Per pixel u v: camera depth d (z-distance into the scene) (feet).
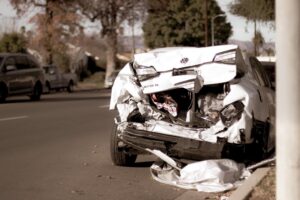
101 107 70.23
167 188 27.30
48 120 53.98
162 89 29.14
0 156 34.88
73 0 162.91
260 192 24.03
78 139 42.06
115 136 31.24
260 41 109.29
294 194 16.26
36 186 27.55
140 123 29.66
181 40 236.43
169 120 29.58
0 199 25.12
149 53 30.91
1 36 175.94
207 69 28.68
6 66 75.61
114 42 177.78
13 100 83.20
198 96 29.22
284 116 16.31
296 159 16.25
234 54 28.53
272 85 35.53
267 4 62.23
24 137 42.42
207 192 26.35
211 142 28.14
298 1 16.08
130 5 174.50
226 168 27.58
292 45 16.16
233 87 28.22
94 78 203.10
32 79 81.20
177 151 28.78
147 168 31.86
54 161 33.58
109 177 29.53
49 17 157.58
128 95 30.30
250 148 30.27
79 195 25.99
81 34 166.61
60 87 119.24
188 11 236.22
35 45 161.89
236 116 28.02
